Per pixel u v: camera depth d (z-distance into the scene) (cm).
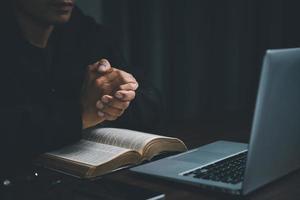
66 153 104
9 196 81
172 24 260
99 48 164
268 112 76
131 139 107
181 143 112
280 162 86
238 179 86
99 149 104
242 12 282
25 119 113
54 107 118
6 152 110
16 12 141
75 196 83
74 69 154
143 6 248
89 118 124
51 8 132
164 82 262
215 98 283
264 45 289
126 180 93
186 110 272
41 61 146
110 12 243
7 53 139
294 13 290
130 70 164
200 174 90
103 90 124
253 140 74
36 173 93
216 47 278
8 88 138
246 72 290
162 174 92
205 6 270
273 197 82
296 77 84
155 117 145
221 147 113
